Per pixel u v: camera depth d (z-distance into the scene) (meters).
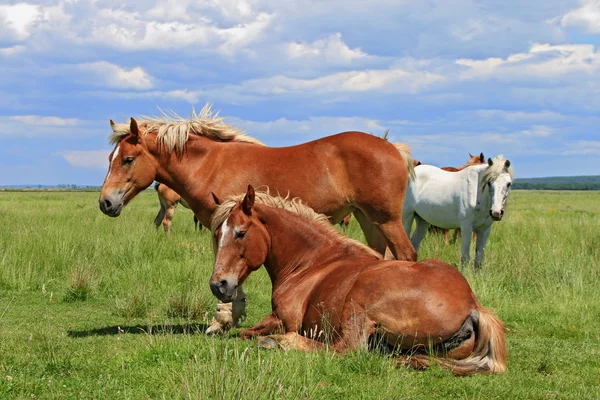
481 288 9.02
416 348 5.21
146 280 10.35
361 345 5.21
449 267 5.35
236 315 7.04
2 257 10.69
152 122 7.69
